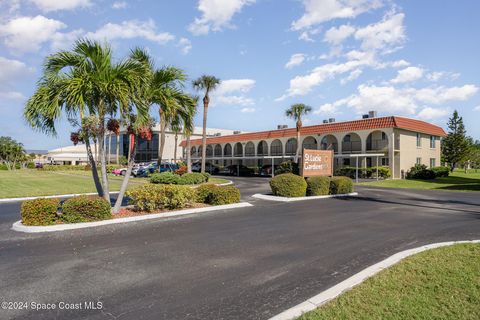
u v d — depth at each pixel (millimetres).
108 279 4676
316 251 6156
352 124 31578
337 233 7664
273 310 3768
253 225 8500
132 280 4648
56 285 4453
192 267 5211
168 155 56656
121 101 8656
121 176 32156
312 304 3879
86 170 44906
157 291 4281
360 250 6238
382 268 5059
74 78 8391
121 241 6746
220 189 11812
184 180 22078
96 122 8992
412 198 15383
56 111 8531
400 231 7922
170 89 10141
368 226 8508
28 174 32938
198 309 3789
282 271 5066
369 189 20547
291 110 32875
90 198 8625
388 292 4164
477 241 6754
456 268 4988
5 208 11547
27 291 4254
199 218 9422
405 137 30844
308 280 4699
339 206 12195
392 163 28891
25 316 3609
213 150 49781
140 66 8969
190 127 11258
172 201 10250
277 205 12305
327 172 16766
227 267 5230
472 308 3738
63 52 8742
